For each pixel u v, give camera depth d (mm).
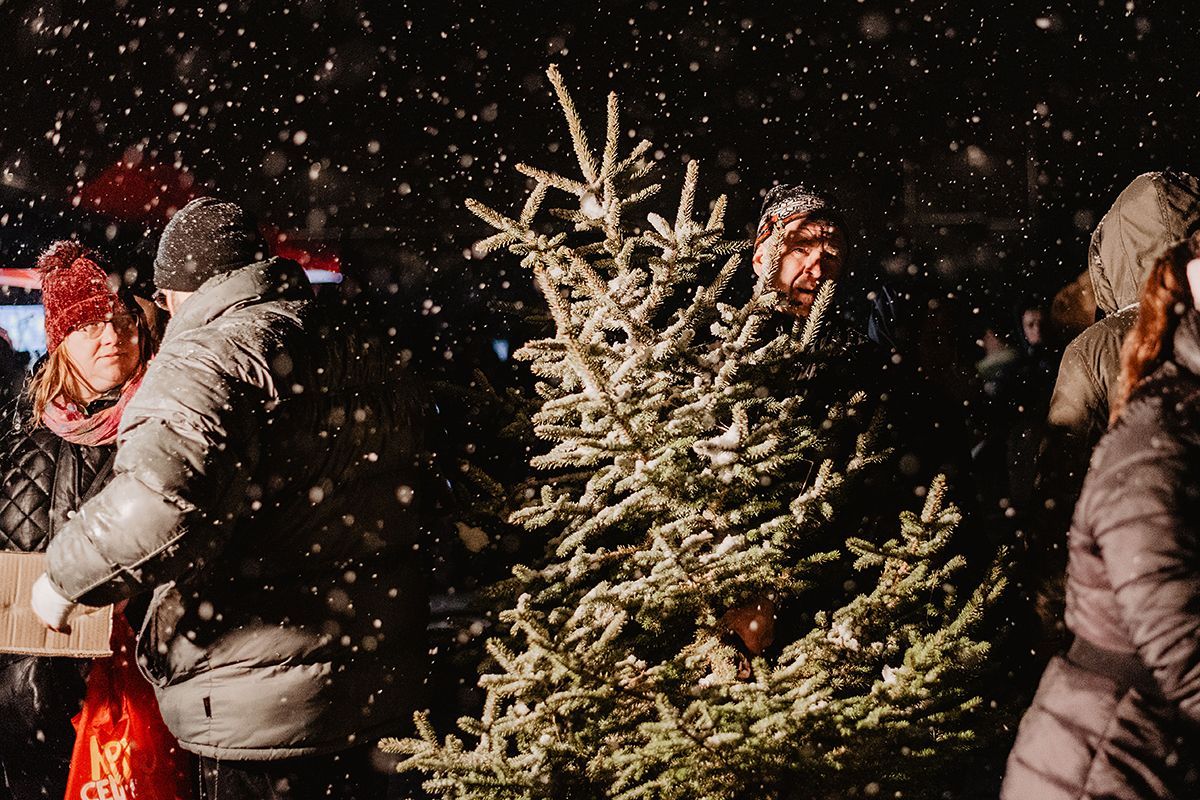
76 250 3256
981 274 10844
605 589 2754
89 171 8594
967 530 3418
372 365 3021
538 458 2834
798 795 2811
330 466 2832
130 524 2518
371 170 10156
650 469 2746
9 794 3568
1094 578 2043
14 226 8094
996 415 6215
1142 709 1991
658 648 3074
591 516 2908
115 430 3209
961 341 4051
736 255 2975
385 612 2980
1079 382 2971
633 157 2939
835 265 3355
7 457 3219
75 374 3207
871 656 2850
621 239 2943
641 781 2881
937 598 3088
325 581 2859
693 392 2914
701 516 2910
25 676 3240
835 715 2711
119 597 2590
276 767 2865
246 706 2789
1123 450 1982
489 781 2684
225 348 2684
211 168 9430
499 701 2855
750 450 2791
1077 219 10609
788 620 3121
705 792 2727
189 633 2787
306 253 9945
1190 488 1917
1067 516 2951
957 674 2857
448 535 3453
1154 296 2090
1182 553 1885
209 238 2895
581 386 2996
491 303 3252
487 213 2822
